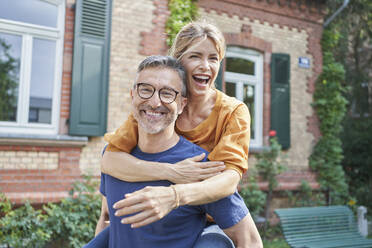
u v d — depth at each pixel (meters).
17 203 4.00
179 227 1.27
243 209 1.29
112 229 1.36
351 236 4.33
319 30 6.70
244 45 5.88
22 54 4.38
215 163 1.27
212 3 5.64
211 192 1.16
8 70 4.33
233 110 1.42
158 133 1.31
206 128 1.44
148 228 1.25
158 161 1.32
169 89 1.25
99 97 4.54
